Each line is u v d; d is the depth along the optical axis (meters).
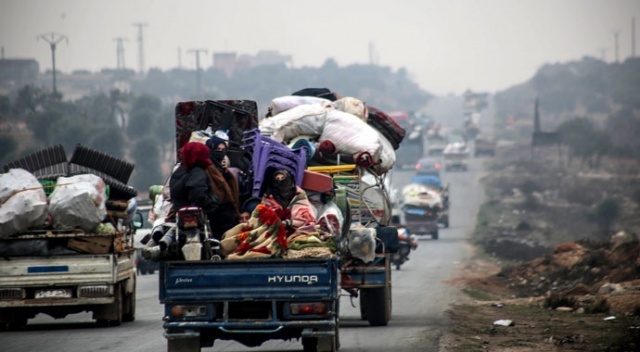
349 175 48.81
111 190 52.44
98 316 49.97
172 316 32.81
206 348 41.31
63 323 53.38
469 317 55.16
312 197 38.41
